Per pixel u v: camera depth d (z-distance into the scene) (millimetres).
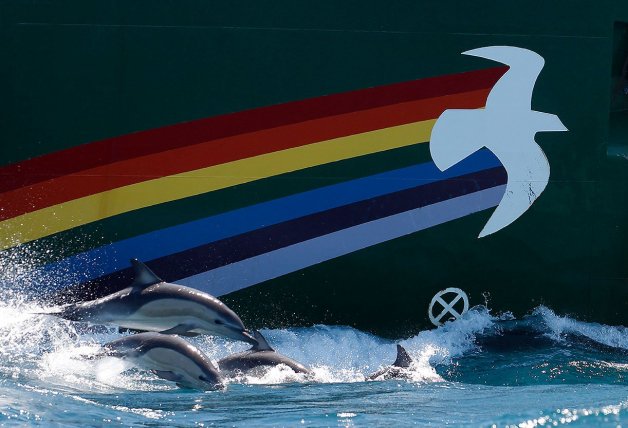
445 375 44750
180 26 49125
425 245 50625
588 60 51375
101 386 39531
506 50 50750
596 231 51719
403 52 50062
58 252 48938
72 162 48906
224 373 42625
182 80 49156
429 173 50438
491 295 51188
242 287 49688
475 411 37250
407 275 50594
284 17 49469
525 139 51062
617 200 51812
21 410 35031
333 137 49812
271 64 49438
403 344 49562
